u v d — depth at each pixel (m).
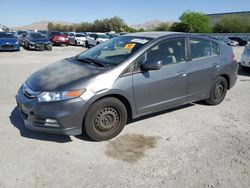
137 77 4.36
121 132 4.55
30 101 3.96
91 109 4.01
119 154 3.87
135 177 3.35
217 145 4.21
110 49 4.87
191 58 5.20
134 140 4.30
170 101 4.94
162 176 3.38
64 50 22.23
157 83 4.61
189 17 66.12
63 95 3.82
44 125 3.91
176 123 5.00
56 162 3.62
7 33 19.97
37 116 3.90
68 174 3.37
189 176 3.39
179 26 67.69
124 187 3.16
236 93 7.31
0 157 3.69
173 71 4.84
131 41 4.82
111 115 4.25
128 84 4.25
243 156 3.89
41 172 3.40
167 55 4.82
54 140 4.22
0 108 5.54
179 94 5.06
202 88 5.52
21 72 9.90
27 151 3.88
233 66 6.11
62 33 29.67
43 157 3.73
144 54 4.46
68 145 4.08
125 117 4.39
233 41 36.03
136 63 4.36
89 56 4.93
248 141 4.37
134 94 4.36
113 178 3.32
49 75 4.30
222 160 3.78
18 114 5.22
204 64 5.41
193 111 5.64
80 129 4.01
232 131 4.73
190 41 5.25
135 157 3.81
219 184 3.25
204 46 5.54
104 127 4.21
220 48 5.91
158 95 4.70
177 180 3.31
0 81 8.16
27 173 3.37
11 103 5.89
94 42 26.55
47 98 3.84
